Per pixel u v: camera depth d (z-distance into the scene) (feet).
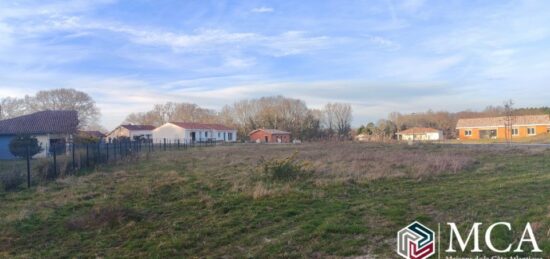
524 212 24.12
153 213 27.12
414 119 273.75
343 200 29.40
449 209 25.77
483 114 262.47
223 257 18.51
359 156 64.90
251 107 284.61
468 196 29.55
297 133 254.88
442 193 31.09
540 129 197.77
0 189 38.96
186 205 29.27
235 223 23.99
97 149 65.41
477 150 81.15
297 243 19.81
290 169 39.73
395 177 39.75
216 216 25.77
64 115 122.31
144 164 63.98
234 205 28.55
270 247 19.38
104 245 20.81
